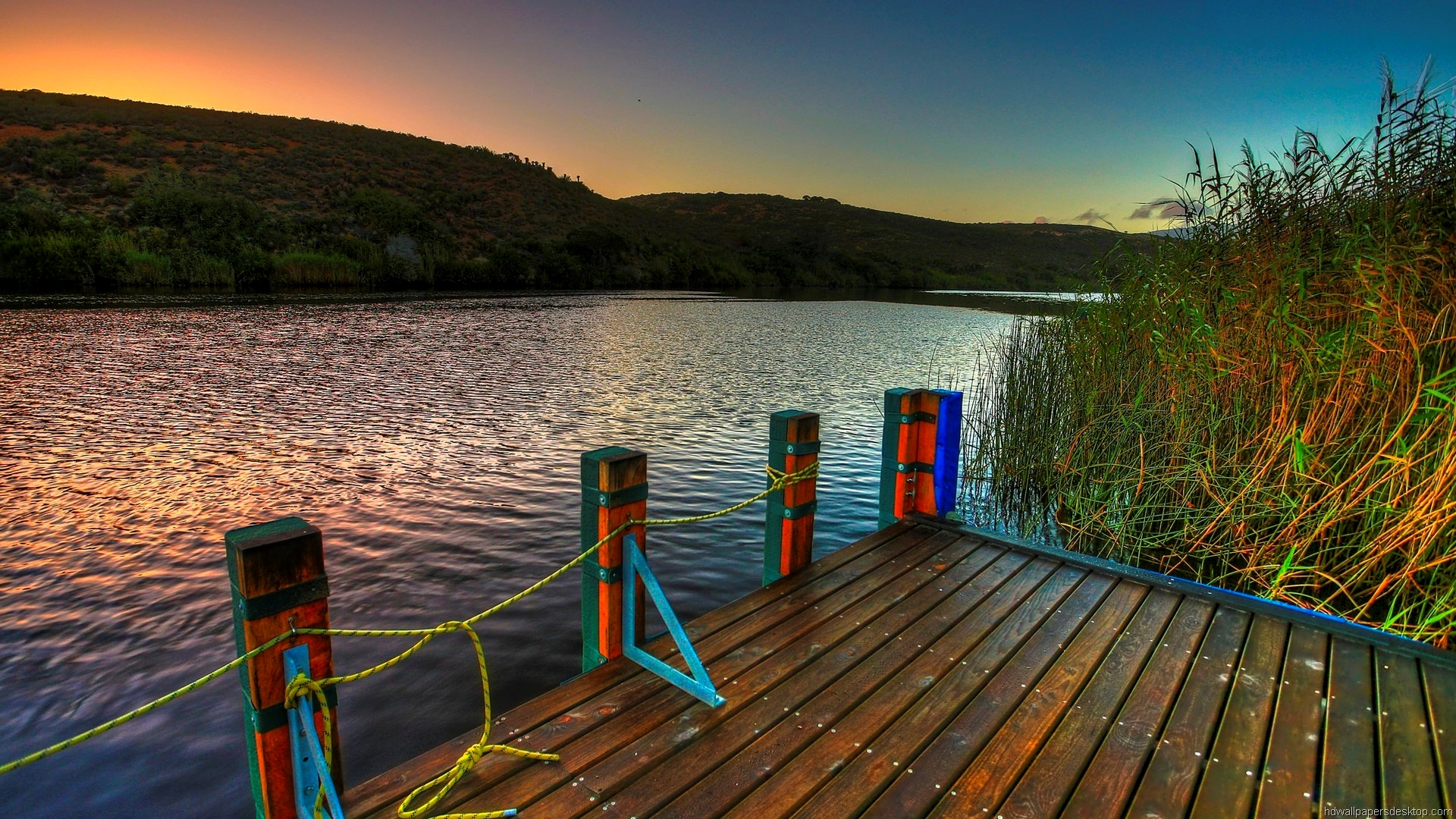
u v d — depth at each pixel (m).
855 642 3.48
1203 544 5.54
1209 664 3.30
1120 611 3.84
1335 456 5.01
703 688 2.95
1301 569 4.85
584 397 13.95
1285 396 5.25
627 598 3.30
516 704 4.03
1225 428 5.95
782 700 2.99
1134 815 2.35
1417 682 3.13
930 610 3.84
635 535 3.31
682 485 8.28
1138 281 7.41
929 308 47.81
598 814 2.31
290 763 2.20
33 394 13.14
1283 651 3.42
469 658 4.51
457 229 70.31
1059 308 9.41
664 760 2.60
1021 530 6.87
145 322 25.55
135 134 65.25
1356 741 2.74
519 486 8.10
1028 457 7.70
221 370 16.27
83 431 10.44
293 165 70.06
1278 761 2.62
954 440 5.20
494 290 55.66
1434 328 4.70
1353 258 5.38
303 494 7.71
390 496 7.71
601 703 2.94
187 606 5.15
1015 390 8.17
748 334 28.28
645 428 11.23
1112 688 3.11
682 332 28.70
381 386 14.80
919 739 2.74
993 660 3.33
